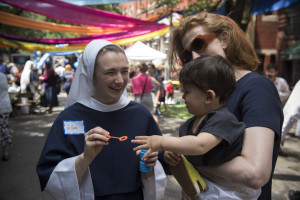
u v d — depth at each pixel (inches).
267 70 205.5
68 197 45.1
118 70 49.1
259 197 43.4
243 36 46.4
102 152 51.2
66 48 428.1
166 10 342.3
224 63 39.7
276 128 36.1
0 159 179.2
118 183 51.1
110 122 52.8
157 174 55.1
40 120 319.3
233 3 190.2
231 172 35.4
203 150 35.7
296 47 537.0
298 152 184.2
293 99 168.2
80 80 54.5
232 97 41.9
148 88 239.8
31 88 372.8
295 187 131.2
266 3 258.1
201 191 41.9
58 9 232.4
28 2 217.3
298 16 543.2
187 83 40.7
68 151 49.6
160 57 349.7
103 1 238.7
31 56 695.1
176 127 275.1
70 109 53.0
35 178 147.9
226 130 35.9
